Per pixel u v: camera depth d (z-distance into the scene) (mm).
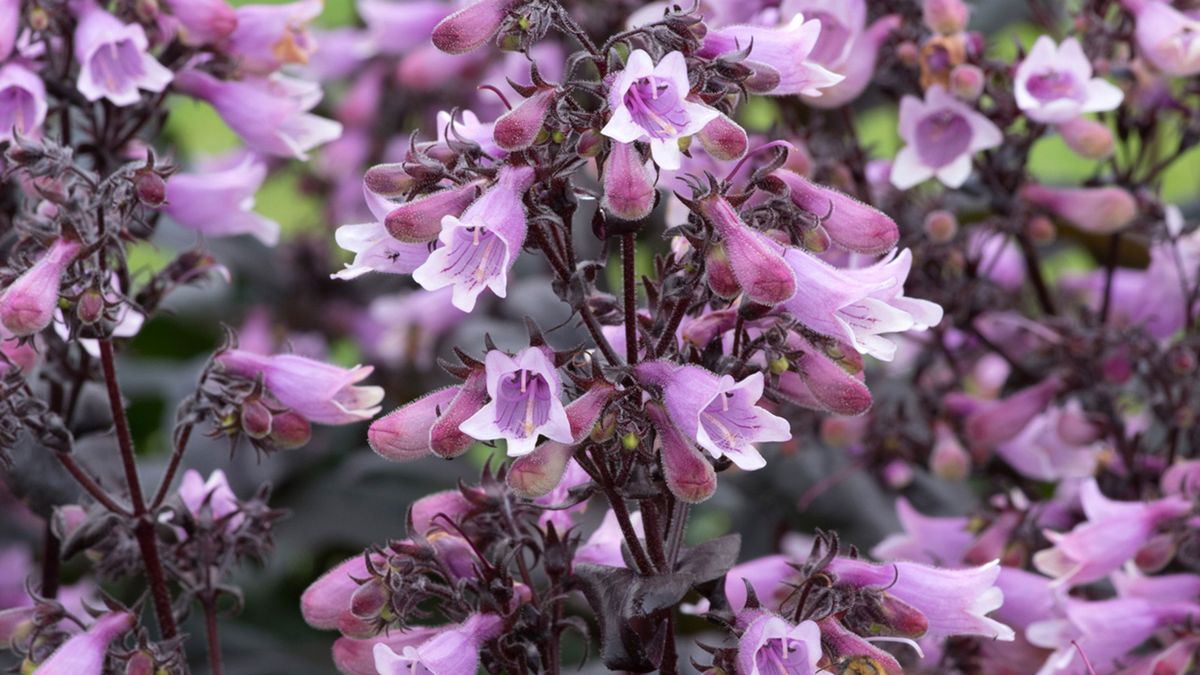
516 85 683
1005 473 962
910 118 879
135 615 764
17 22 821
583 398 685
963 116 886
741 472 963
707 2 884
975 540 896
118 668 757
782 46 711
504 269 674
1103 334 911
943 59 878
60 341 827
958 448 922
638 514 767
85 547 776
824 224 709
